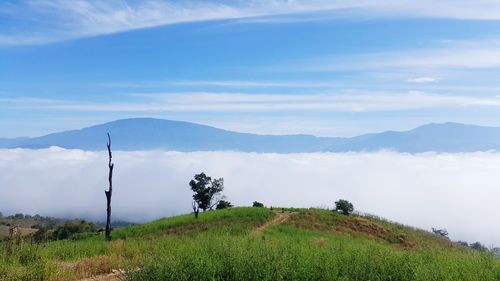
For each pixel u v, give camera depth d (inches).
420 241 2105.1
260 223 2078.0
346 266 469.7
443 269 467.5
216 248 532.1
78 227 2442.2
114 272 585.9
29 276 539.5
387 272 460.1
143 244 893.8
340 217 2369.6
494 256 575.2
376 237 2106.3
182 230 1889.8
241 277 427.8
